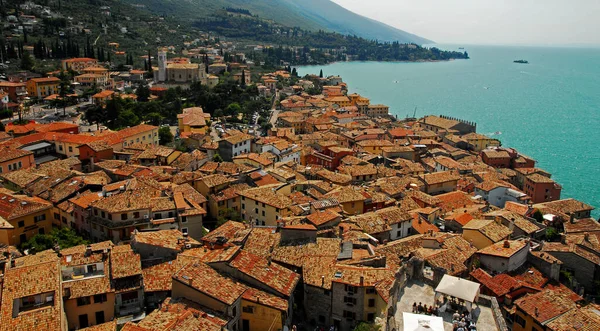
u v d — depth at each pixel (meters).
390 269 69.75
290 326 68.56
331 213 97.81
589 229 122.00
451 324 53.75
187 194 118.25
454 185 151.50
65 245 92.25
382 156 193.62
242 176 138.38
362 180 159.50
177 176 133.75
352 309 68.00
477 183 157.50
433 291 63.44
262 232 88.44
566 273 96.19
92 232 100.62
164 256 80.62
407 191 138.62
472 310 56.84
